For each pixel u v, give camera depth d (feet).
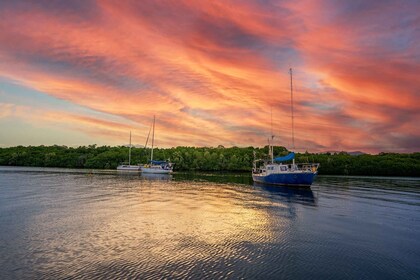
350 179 320.29
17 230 75.00
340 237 75.72
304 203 132.46
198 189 186.80
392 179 325.42
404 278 50.80
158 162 383.24
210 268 52.65
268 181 218.79
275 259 58.18
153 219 91.35
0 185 182.80
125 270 50.75
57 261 54.24
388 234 79.71
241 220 93.30
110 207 110.83
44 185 187.73
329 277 50.42
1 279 46.32
